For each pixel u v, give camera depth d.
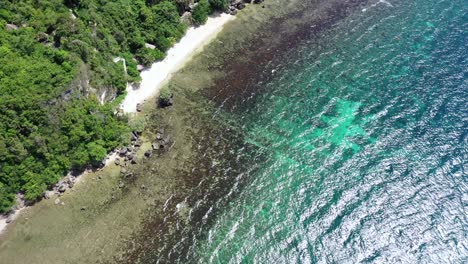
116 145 73.06
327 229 62.75
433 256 58.34
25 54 69.62
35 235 61.62
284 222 64.19
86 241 61.44
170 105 81.94
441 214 63.06
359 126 78.19
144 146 74.69
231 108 82.75
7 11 74.00
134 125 76.19
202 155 73.88
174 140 76.00
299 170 71.38
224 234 63.00
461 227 61.22
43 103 65.75
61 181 67.81
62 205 65.50
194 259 60.16
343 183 68.81
